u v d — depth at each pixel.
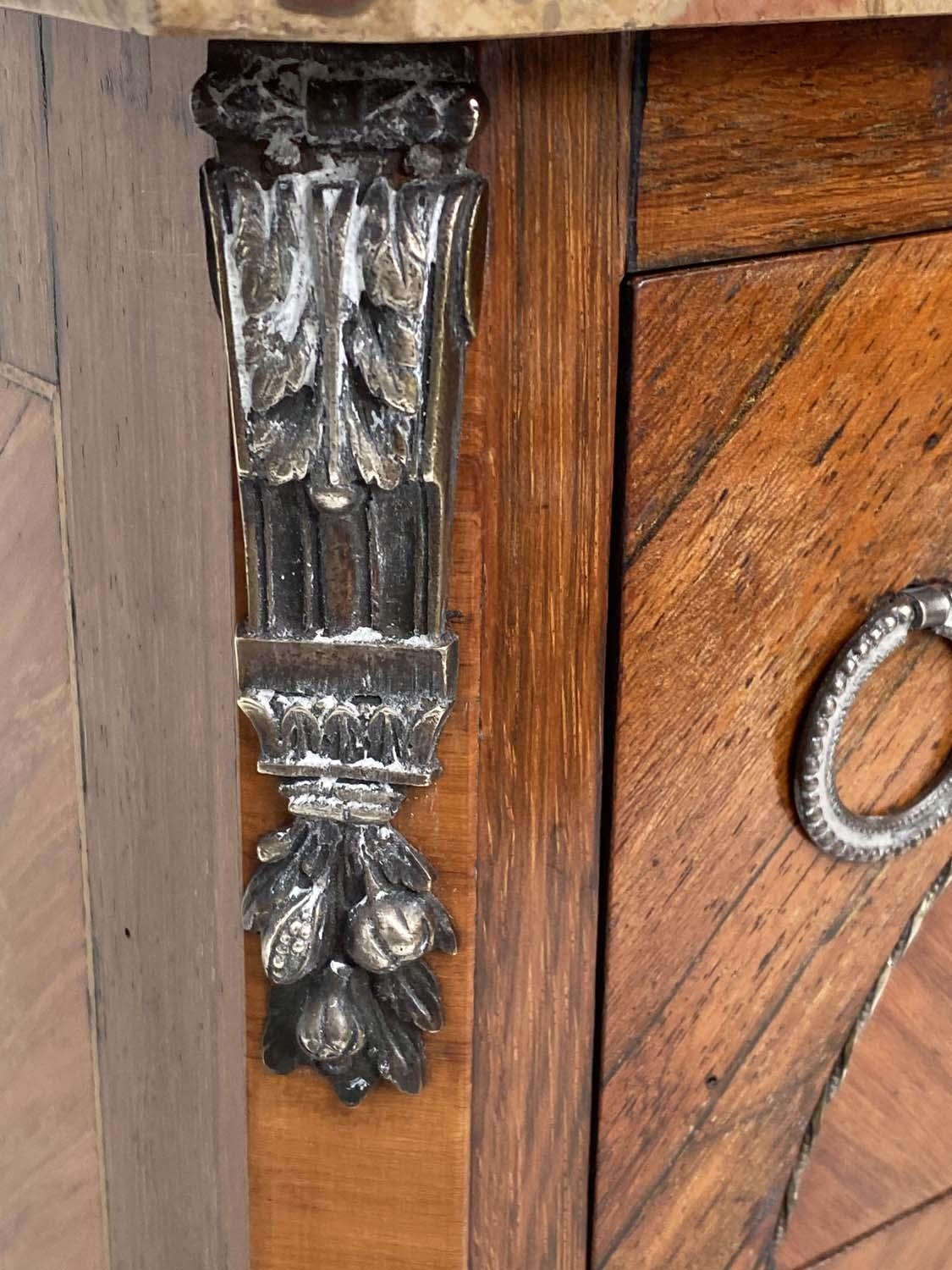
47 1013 0.87
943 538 0.69
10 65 0.67
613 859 0.62
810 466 0.62
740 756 0.65
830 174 0.58
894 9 0.49
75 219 0.64
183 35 0.39
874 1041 0.79
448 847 0.59
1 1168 0.96
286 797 0.57
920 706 0.72
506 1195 0.67
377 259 0.49
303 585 0.54
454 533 0.54
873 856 0.72
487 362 0.52
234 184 0.49
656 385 0.56
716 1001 0.70
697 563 0.60
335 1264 0.67
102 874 0.78
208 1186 0.75
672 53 0.52
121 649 0.70
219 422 0.57
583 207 0.52
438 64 0.47
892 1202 0.84
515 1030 0.64
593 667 0.59
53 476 0.72
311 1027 0.59
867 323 0.61
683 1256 0.75
